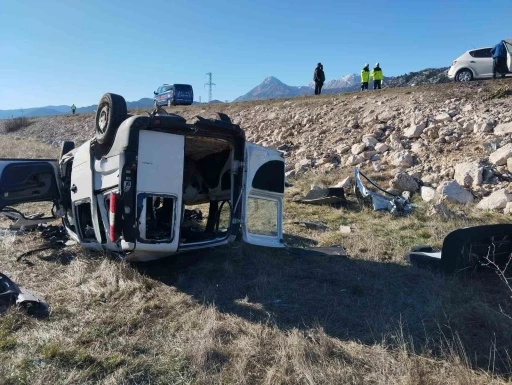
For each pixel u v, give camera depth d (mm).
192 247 5648
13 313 4453
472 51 19375
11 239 7238
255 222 6113
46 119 39844
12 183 6902
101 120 5812
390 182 10539
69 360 3758
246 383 3520
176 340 4168
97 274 5719
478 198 9555
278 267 6148
